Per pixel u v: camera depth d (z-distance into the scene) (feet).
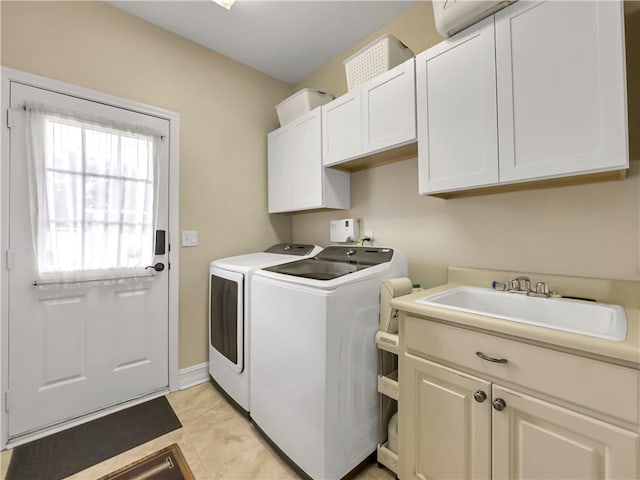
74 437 5.15
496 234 4.89
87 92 5.65
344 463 4.20
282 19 6.44
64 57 5.46
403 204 6.18
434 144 4.48
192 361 7.11
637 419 2.35
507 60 3.72
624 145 2.97
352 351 4.30
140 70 6.35
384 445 4.63
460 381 3.42
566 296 4.11
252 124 8.27
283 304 4.62
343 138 6.01
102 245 5.77
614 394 2.45
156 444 5.01
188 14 6.28
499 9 3.77
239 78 8.00
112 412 5.88
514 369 2.99
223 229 7.66
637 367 2.35
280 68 8.32
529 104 3.56
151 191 6.39
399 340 4.10
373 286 4.69
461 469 3.44
